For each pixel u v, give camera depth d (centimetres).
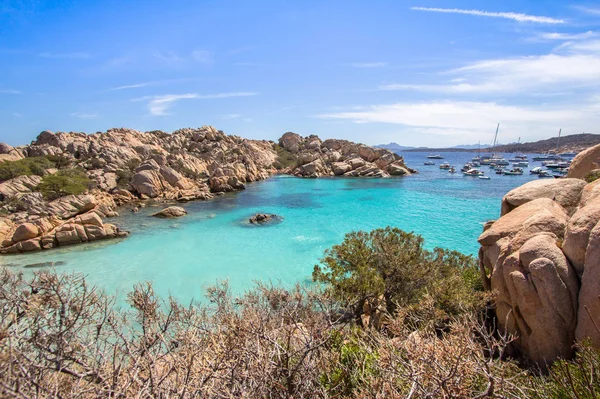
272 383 392
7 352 307
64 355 379
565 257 762
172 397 332
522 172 8538
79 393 305
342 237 2956
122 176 5262
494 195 5300
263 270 2178
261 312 570
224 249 2633
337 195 5369
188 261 2356
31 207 3469
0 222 2841
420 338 443
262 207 4384
